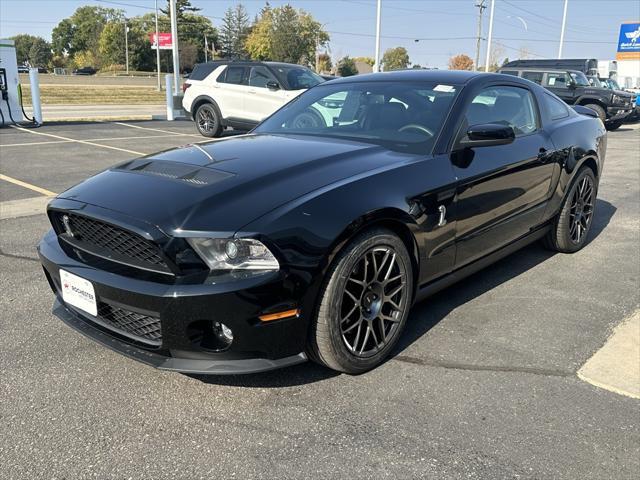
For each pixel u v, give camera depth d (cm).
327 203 247
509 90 393
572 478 205
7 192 650
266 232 228
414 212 279
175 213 235
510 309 354
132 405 246
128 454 215
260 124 404
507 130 313
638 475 207
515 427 234
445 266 314
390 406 248
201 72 1303
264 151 308
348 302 260
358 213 249
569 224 456
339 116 367
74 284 258
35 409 242
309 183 259
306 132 363
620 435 230
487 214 339
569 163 430
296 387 262
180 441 223
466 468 209
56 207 268
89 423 234
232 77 1239
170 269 232
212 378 269
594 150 465
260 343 234
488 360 289
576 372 279
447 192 300
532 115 414
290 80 1198
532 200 392
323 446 221
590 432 232
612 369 282
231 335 231
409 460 213
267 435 227
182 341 231
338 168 278
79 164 841
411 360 288
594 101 1688
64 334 310
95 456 214
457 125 326
